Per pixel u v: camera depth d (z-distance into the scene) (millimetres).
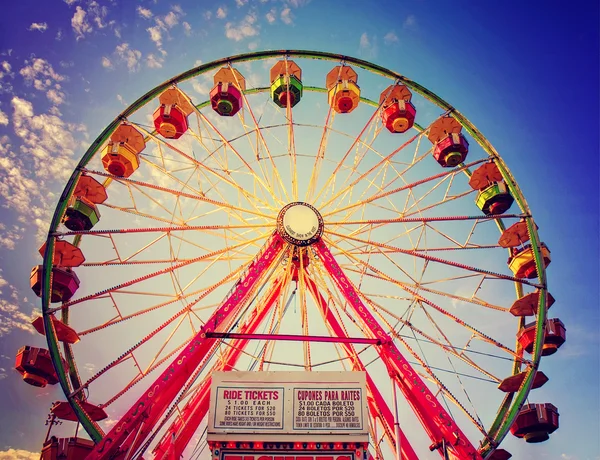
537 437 26984
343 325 26172
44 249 25219
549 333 26531
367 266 27203
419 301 26438
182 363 21750
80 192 27359
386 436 24094
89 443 24047
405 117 30062
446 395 24266
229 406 17828
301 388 18109
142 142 28531
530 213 27328
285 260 27062
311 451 17266
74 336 24828
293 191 28344
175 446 22031
